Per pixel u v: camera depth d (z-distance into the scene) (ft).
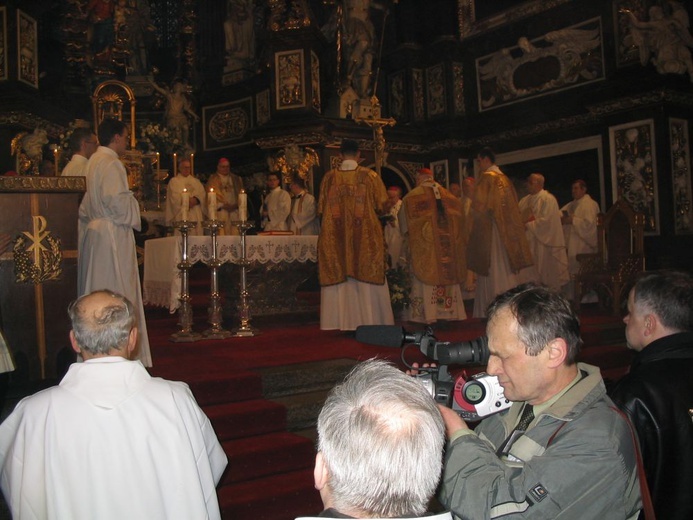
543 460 5.08
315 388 16.89
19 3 37.81
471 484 5.23
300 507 12.89
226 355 18.84
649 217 36.50
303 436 14.57
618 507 5.07
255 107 46.85
